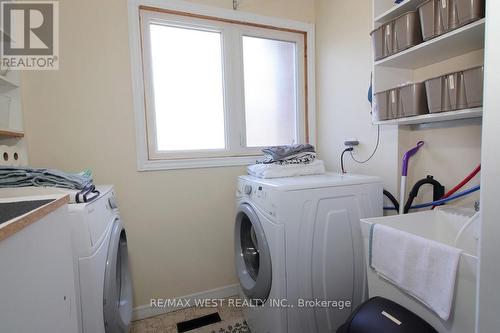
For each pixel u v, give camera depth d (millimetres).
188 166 1906
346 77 1934
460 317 772
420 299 875
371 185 1435
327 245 1321
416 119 1198
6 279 461
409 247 908
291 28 2166
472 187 1247
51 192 984
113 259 1099
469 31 956
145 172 1808
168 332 1661
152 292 1857
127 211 1776
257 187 1426
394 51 1240
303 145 1838
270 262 1276
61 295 713
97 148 1692
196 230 1962
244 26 2051
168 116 1912
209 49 2006
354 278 1390
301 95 2291
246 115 2143
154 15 1795
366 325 934
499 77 523
